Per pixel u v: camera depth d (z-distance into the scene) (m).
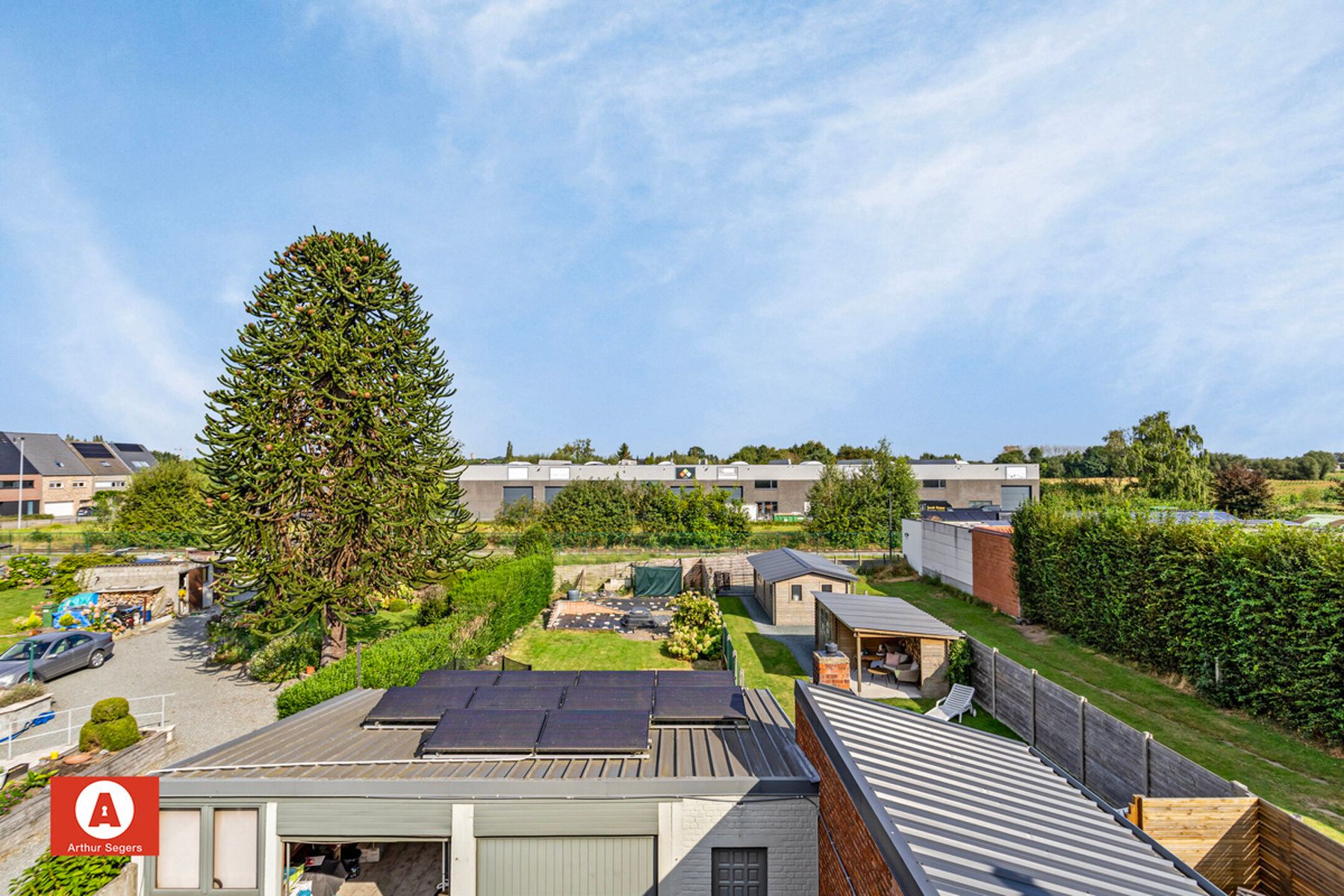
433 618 22.70
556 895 8.68
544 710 10.65
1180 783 10.41
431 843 12.12
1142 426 42.81
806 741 9.56
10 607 29.44
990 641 23.66
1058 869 5.78
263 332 18.31
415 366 20.28
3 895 10.20
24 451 70.19
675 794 8.62
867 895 6.34
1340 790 12.03
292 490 18.11
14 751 14.64
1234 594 16.09
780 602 28.88
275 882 8.69
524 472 64.31
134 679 20.42
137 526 46.12
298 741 10.42
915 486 50.41
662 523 51.47
